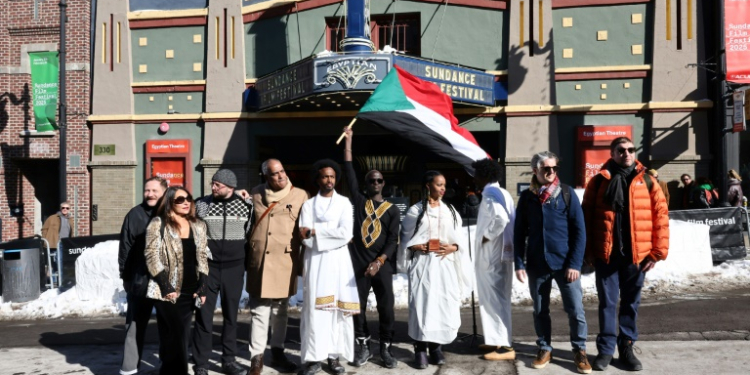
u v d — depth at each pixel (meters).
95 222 15.10
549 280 5.35
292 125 14.60
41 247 10.61
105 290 9.38
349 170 6.04
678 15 13.23
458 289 5.57
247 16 14.78
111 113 15.18
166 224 4.76
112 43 15.23
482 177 5.81
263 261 5.37
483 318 5.63
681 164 13.09
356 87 11.96
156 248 4.67
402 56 12.04
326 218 5.23
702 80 13.12
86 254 9.55
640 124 13.39
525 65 13.70
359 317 5.66
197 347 5.30
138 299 5.01
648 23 13.40
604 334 5.23
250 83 14.79
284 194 5.50
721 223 10.12
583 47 13.62
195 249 4.90
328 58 12.12
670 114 13.16
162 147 14.95
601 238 5.21
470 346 6.18
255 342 5.36
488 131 14.18
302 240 5.29
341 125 14.49
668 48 13.21
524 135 13.62
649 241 5.16
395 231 5.62
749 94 11.60
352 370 5.48
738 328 6.33
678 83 13.16
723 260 10.02
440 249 5.52
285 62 14.51
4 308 9.34
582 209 5.45
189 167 14.88
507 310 5.63
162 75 15.12
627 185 5.18
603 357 5.20
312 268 5.28
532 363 5.39
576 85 13.59
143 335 5.13
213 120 14.71
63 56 14.70
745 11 11.88
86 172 15.28
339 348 5.27
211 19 14.82
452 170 16.03
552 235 5.23
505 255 5.59
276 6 14.52
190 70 15.02
